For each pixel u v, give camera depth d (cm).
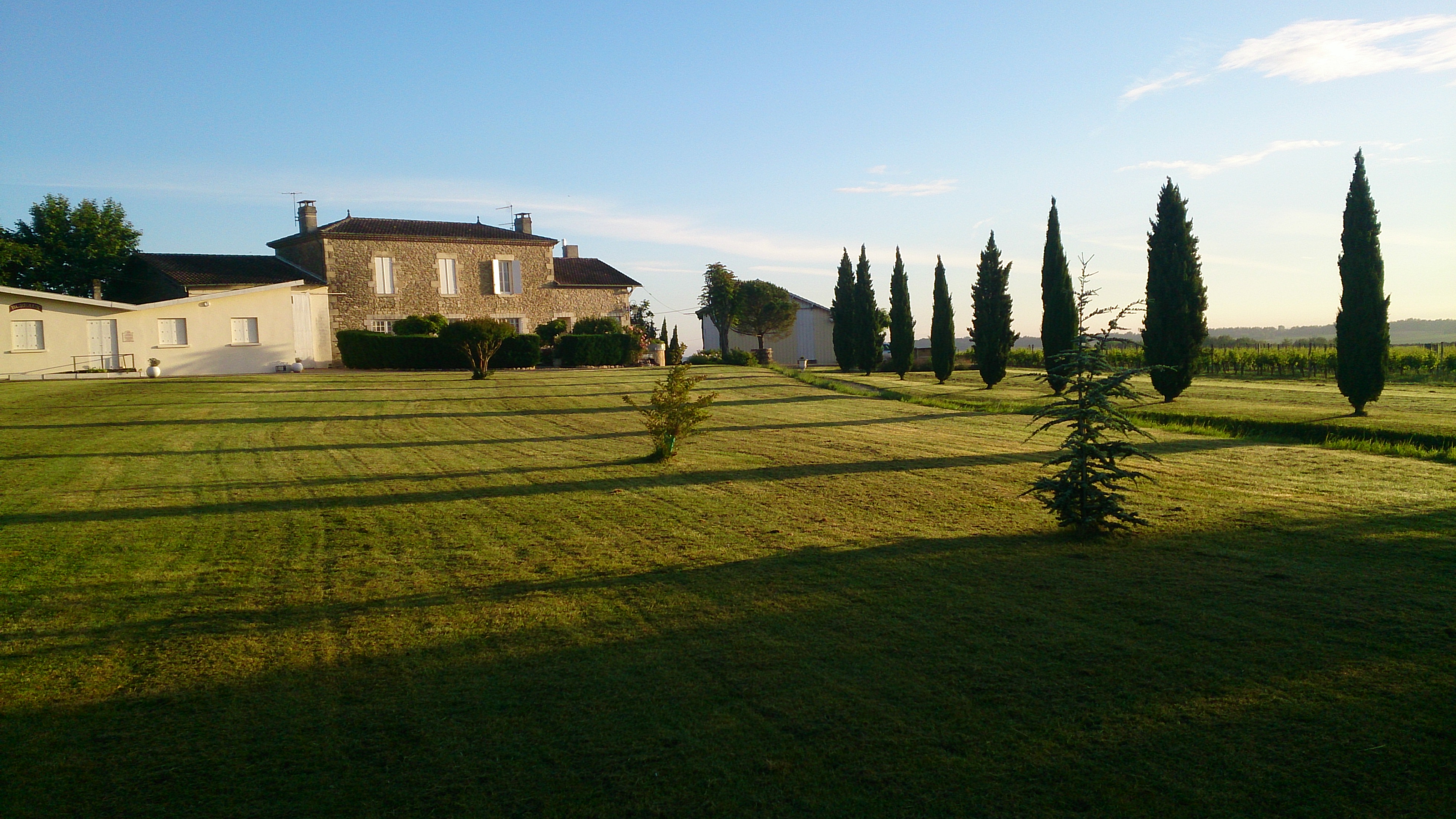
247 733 440
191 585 691
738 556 759
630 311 4772
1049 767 382
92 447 1420
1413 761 373
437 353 3566
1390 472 1082
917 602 618
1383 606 567
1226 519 845
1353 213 1794
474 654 541
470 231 4309
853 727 427
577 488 1105
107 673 520
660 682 490
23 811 371
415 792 379
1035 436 1551
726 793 371
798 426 1800
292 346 3378
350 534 862
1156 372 2195
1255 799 350
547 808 363
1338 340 1823
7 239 3953
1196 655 499
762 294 5025
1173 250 2186
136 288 3950
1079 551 745
